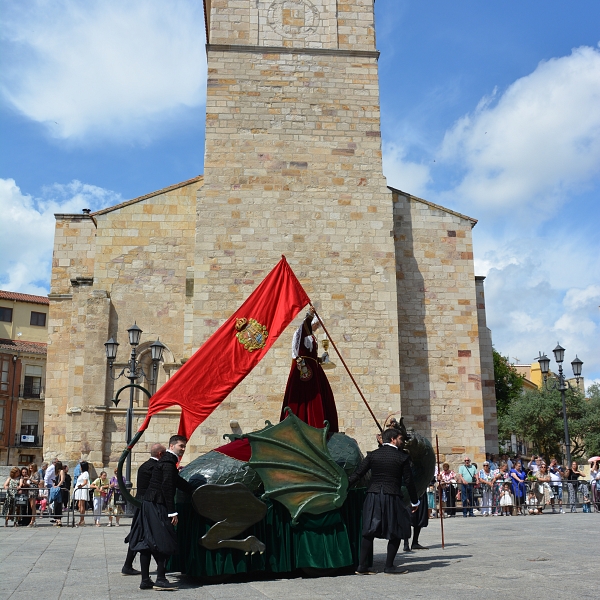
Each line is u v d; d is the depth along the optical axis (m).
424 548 12.44
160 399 10.30
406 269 28.47
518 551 11.45
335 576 9.38
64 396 29.64
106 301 27.84
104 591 8.37
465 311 28.36
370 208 26.86
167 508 8.80
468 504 22.97
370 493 9.30
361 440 24.98
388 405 25.36
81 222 31.36
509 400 58.16
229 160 26.73
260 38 28.06
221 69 27.50
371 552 9.55
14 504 20.19
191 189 29.12
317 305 25.91
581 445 54.19
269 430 9.63
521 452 66.19
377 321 26.00
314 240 26.39
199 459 9.98
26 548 13.50
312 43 28.28
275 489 9.41
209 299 25.56
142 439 26.42
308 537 9.46
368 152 27.38
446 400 27.53
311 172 26.94
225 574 9.11
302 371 10.77
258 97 27.39
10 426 56.72
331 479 9.63
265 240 26.20
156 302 28.23
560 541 12.90
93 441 26.27
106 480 22.00
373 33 28.61
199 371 10.59
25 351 58.28
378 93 27.94
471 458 27.12
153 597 7.93
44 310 62.88
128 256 28.47
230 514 9.18
